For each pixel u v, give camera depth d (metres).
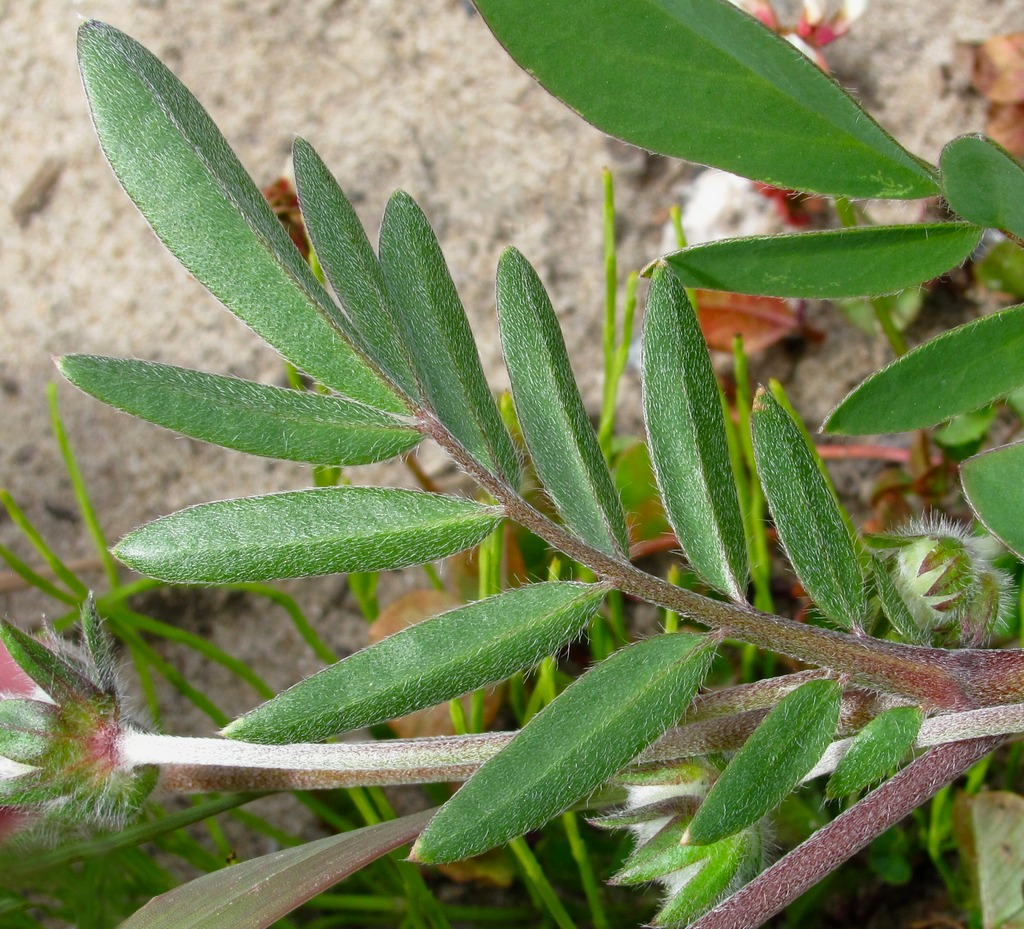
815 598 0.12
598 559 0.11
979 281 0.20
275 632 0.22
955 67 0.22
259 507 0.11
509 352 0.12
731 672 0.20
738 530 0.12
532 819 0.11
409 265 0.11
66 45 0.25
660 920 0.13
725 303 0.21
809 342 0.22
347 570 0.11
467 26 0.24
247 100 0.24
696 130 0.12
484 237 0.23
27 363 0.24
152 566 0.11
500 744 0.12
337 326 0.11
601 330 0.23
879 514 0.20
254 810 0.22
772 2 0.21
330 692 0.11
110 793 0.13
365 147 0.24
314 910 0.20
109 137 0.10
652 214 0.23
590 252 0.23
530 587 0.11
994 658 0.12
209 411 0.11
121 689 0.13
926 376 0.12
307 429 0.11
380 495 0.11
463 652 0.11
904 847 0.18
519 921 0.20
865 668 0.12
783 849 0.17
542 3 0.11
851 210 0.18
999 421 0.20
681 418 0.12
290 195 0.19
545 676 0.16
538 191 0.23
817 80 0.11
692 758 0.13
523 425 0.12
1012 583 0.14
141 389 0.11
